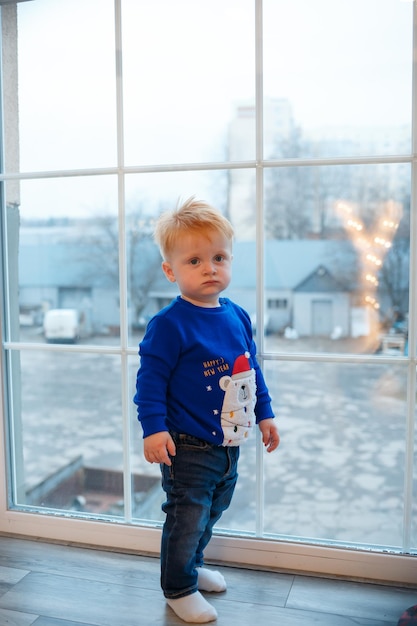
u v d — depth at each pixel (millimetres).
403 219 1957
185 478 1154
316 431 1651
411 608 1085
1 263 1544
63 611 1177
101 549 1457
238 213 1840
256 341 1427
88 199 1763
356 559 1311
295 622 1131
